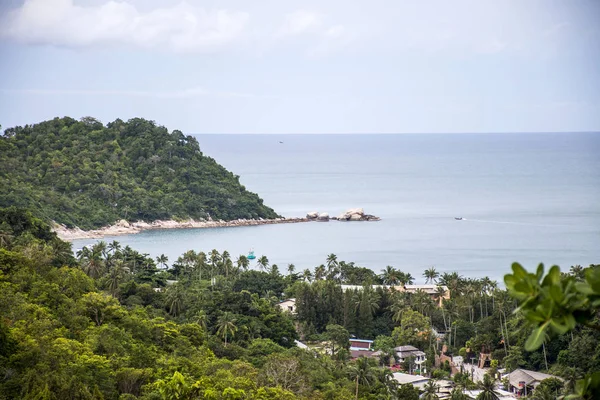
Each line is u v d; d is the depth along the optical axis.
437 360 168.75
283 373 112.62
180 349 119.00
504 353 164.88
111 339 103.75
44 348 86.88
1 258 125.75
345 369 135.25
